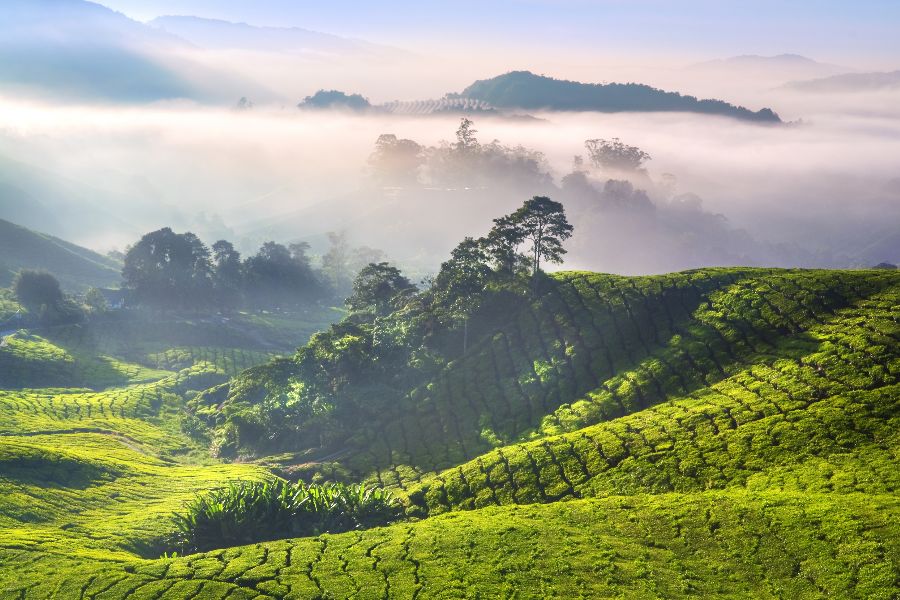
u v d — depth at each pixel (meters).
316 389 139.12
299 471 115.75
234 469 118.44
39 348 190.25
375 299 181.50
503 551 66.19
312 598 59.28
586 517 73.00
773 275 128.25
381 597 59.25
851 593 54.09
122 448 129.38
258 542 78.19
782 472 74.88
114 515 92.56
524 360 130.62
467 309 146.50
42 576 64.38
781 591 56.56
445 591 59.69
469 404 124.19
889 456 72.44
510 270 161.12
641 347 122.44
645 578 60.09
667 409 97.81
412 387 137.62
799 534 62.06
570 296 143.75
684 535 66.38
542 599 57.75
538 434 107.69
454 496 90.31
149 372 196.25
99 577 63.56
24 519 85.25
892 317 100.50
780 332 109.75
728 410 91.12
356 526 84.00
